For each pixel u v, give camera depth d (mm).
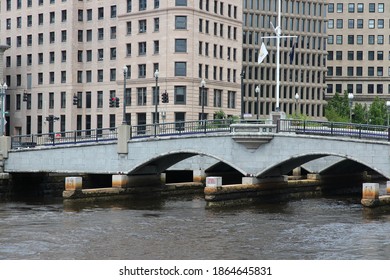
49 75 162125
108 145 71938
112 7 153125
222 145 67625
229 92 152875
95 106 156125
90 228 51406
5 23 172000
